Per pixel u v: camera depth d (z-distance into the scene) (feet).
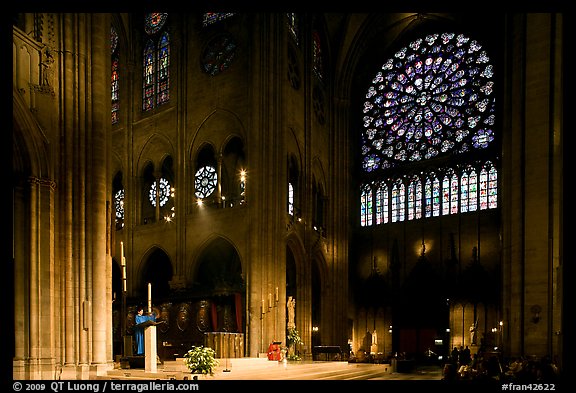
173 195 130.11
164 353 108.27
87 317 65.05
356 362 126.41
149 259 130.52
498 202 141.08
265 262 110.93
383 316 154.51
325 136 152.05
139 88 139.23
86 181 68.85
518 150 77.20
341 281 147.33
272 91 117.29
